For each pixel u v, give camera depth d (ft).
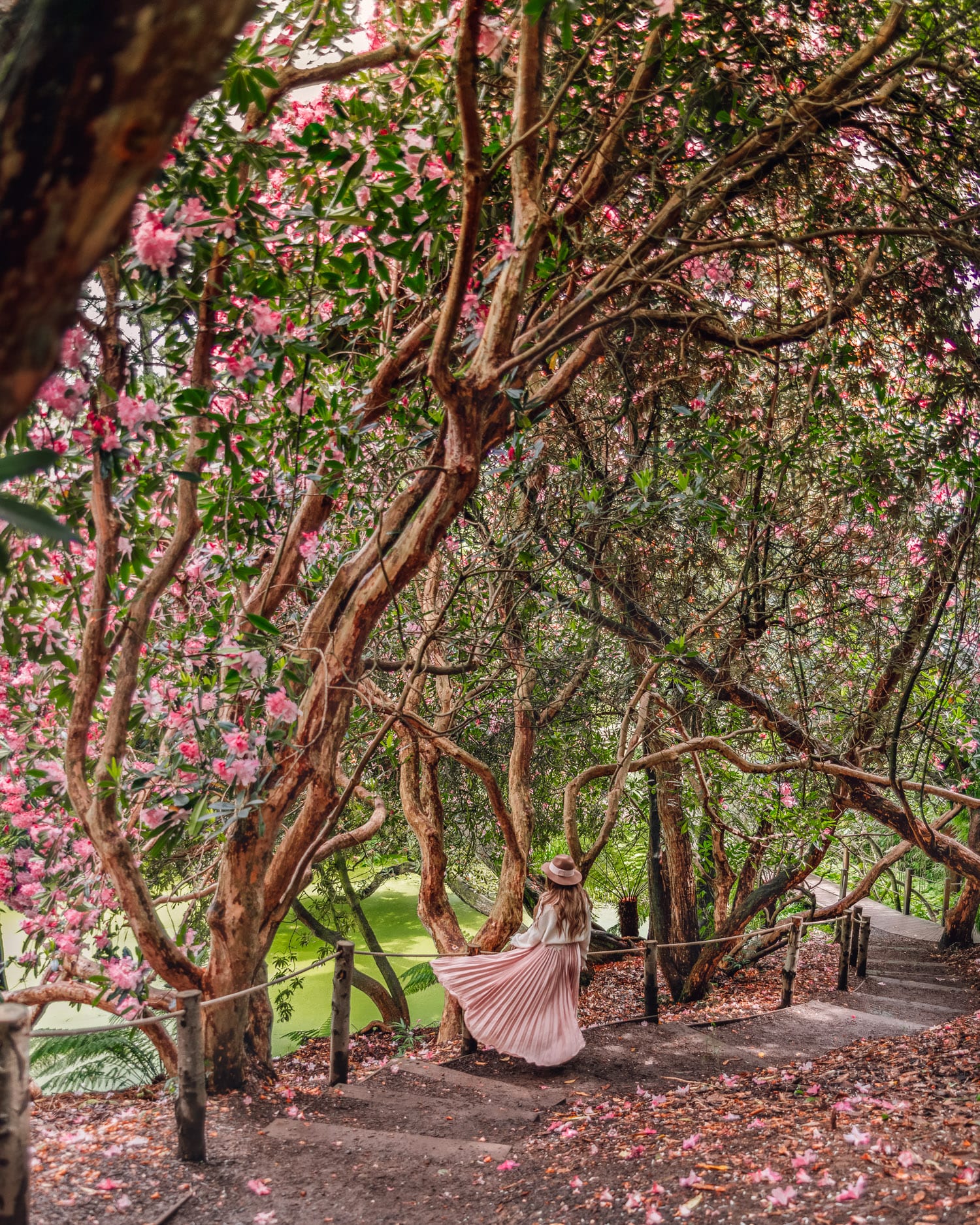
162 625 17.11
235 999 14.99
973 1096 12.10
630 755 22.54
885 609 22.43
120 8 4.00
